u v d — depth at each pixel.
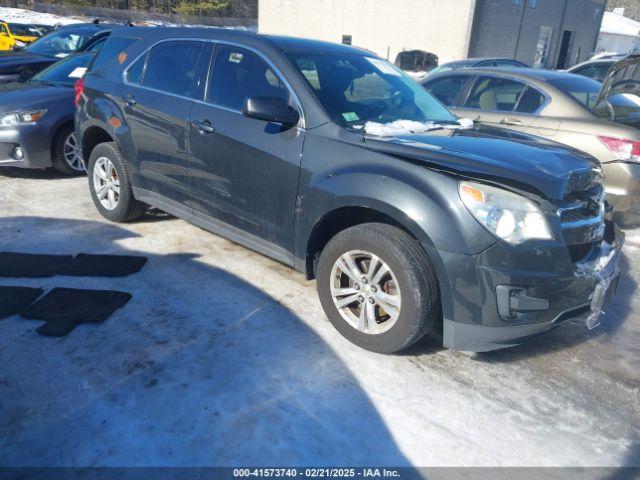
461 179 2.69
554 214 2.67
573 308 2.80
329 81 3.57
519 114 5.52
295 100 3.40
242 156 3.57
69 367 2.79
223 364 2.89
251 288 3.80
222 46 3.92
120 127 4.52
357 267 3.06
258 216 3.59
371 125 3.26
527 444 2.48
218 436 2.39
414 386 2.83
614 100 5.32
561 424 2.63
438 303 2.86
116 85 4.61
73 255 4.18
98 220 5.00
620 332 3.58
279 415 2.54
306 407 2.61
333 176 3.08
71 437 2.33
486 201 2.62
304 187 3.23
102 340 3.04
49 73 7.00
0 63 8.43
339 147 3.12
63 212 5.18
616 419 2.70
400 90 3.99
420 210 2.71
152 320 3.29
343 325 3.16
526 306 2.66
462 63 11.91
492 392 2.84
